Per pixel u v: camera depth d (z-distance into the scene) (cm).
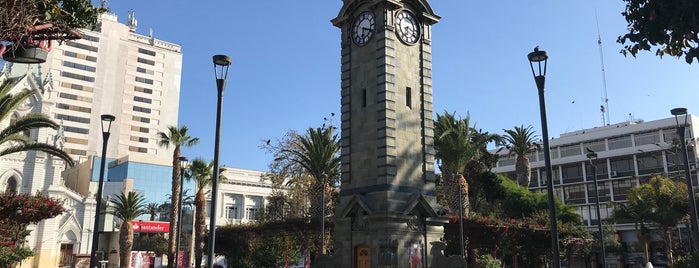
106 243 10475
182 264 6594
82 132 15800
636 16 1249
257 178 14525
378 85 3634
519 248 5541
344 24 4031
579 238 5784
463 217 4884
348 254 3534
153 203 12300
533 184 12644
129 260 7031
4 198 2919
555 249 2147
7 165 8462
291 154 6334
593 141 11775
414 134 3697
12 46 1366
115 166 12531
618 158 11269
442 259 3572
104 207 10300
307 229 5431
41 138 8769
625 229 10100
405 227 3438
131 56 17262
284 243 5616
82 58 16138
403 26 3828
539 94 2319
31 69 8938
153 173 12688
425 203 3547
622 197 10988
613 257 9569
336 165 5469
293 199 6569
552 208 2192
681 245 8288
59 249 9094
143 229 10481
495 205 7156
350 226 3581
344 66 3944
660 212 6606
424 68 3891
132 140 16875
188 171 6962
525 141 7381
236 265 5734
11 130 3166
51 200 3152
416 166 3653
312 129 5509
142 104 17250
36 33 1444
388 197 3391
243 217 13562
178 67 18375
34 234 8688
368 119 3666
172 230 6322
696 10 1112
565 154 12194
